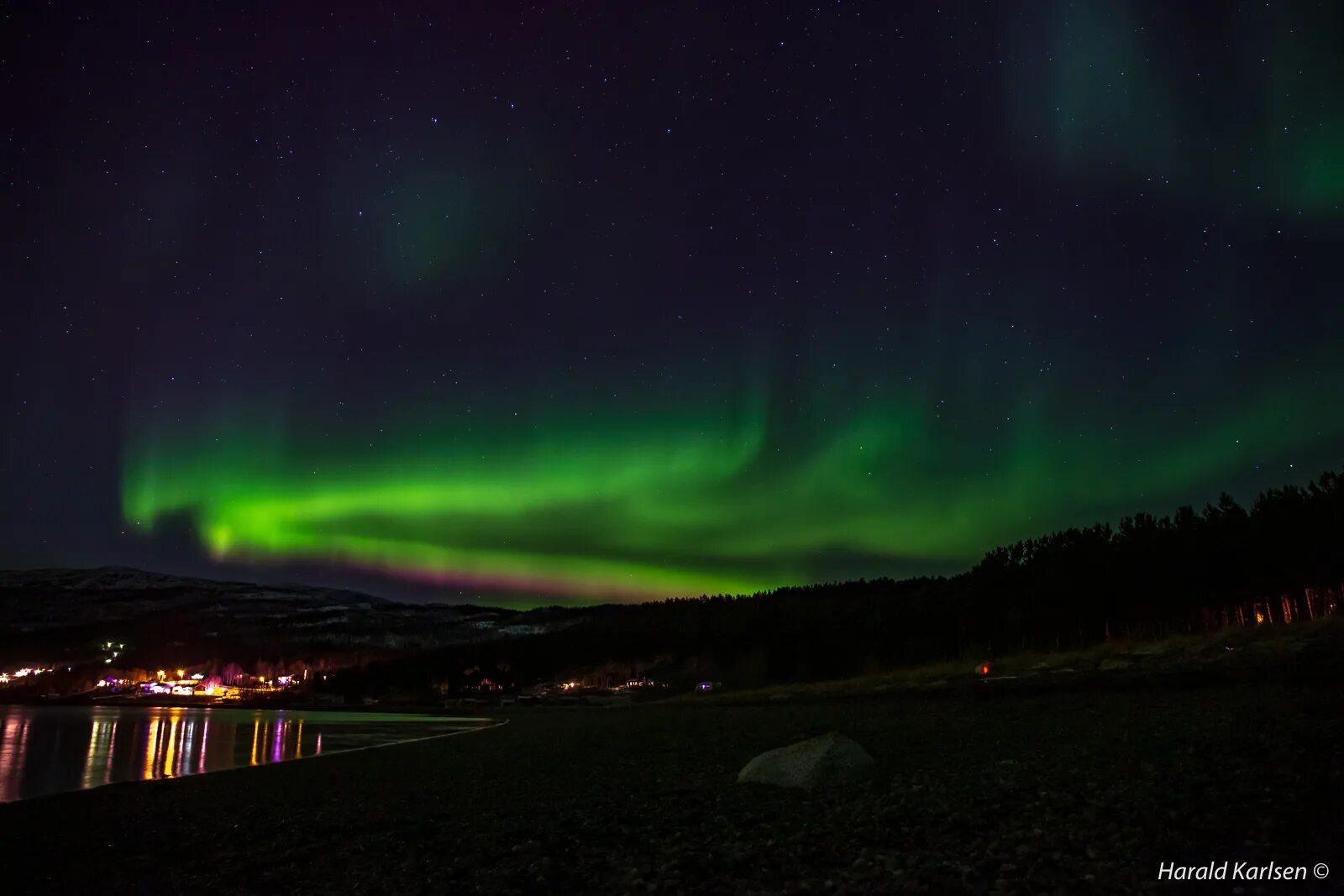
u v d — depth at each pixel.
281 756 56.00
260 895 14.08
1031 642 75.19
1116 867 10.37
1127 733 22.50
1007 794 15.88
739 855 13.08
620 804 19.56
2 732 91.44
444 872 14.13
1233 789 13.60
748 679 100.81
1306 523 58.44
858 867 11.73
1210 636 50.28
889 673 75.44
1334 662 32.16
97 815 26.56
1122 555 71.88
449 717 117.44
